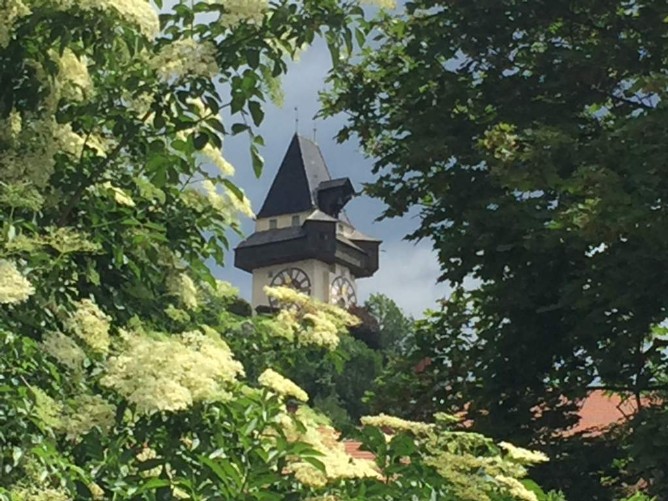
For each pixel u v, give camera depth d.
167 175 5.75
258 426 4.62
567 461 11.70
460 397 13.23
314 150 94.00
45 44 5.32
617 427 11.98
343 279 89.50
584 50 12.38
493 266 12.05
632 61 12.17
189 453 4.55
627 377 11.45
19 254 4.82
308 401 5.58
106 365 4.73
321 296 87.19
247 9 5.18
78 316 4.95
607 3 12.69
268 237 89.38
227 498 4.42
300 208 89.75
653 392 11.85
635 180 9.83
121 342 5.18
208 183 6.39
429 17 13.59
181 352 4.39
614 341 11.22
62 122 5.44
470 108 13.05
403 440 5.23
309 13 5.45
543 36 13.41
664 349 11.34
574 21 13.04
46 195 5.50
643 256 10.11
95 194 5.73
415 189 13.31
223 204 6.44
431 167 13.09
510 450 5.46
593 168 9.92
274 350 6.56
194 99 5.51
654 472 10.54
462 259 12.13
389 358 14.13
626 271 10.34
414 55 13.15
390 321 82.44
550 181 10.39
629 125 10.12
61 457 4.45
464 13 12.96
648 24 12.32
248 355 6.52
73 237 4.88
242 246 89.44
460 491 5.19
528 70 13.25
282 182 91.38
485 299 13.08
